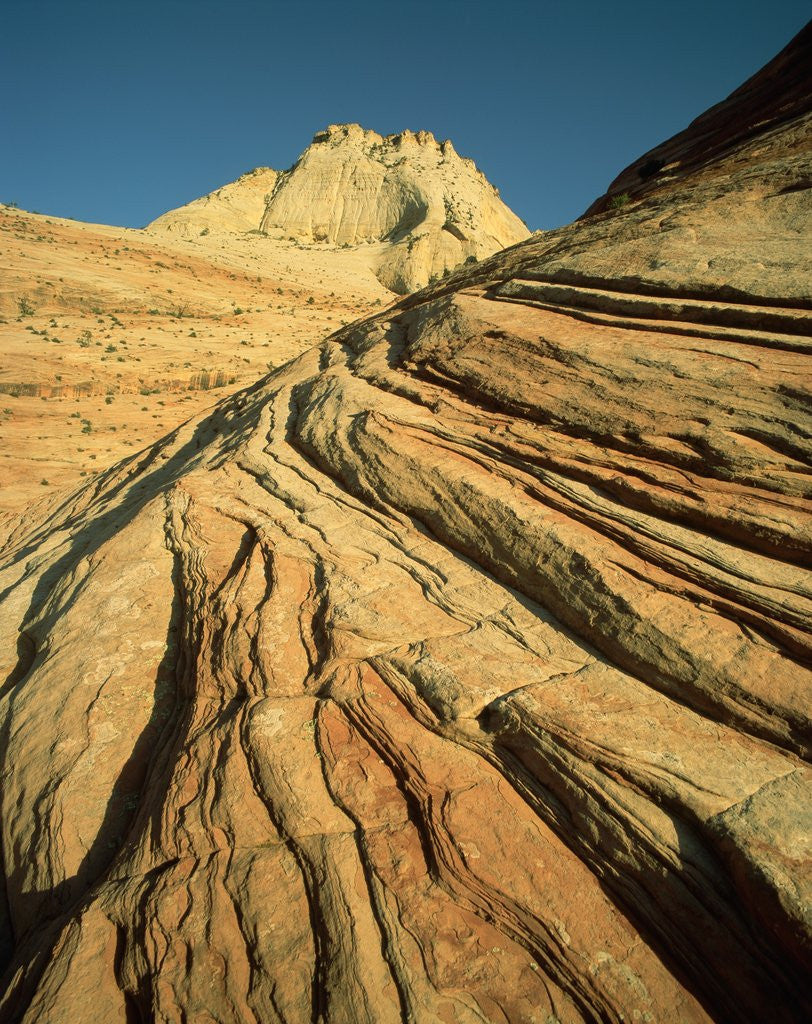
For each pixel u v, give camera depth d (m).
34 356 51.06
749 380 8.63
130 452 39.56
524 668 7.27
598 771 6.00
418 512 10.13
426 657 7.63
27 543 20.41
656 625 6.91
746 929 4.99
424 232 118.62
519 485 9.46
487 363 11.96
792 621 6.42
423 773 6.59
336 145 151.12
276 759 6.94
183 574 10.90
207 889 6.09
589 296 12.02
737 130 17.53
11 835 7.92
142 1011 5.50
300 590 9.42
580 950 5.22
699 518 7.80
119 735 8.63
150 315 66.88
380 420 11.84
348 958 5.32
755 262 10.38
